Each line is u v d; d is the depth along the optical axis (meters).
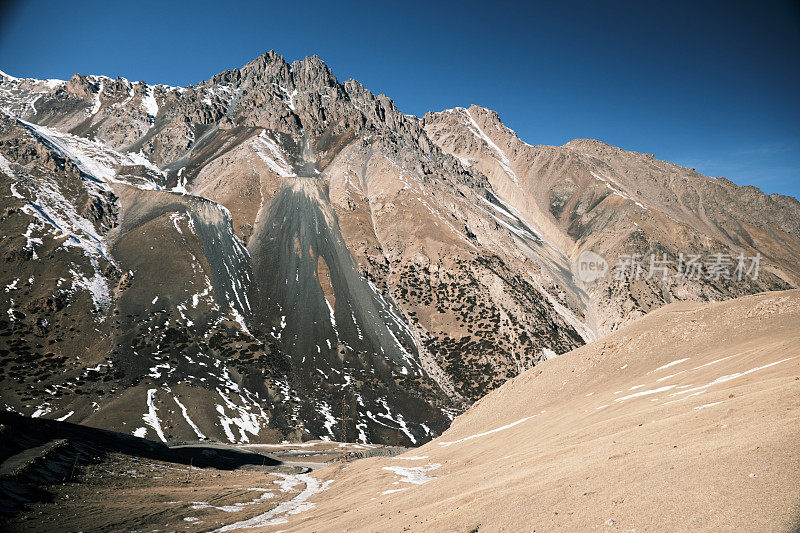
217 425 151.75
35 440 68.38
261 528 44.91
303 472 98.94
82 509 46.84
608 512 18.91
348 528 35.16
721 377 38.94
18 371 160.00
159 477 71.19
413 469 59.31
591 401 54.81
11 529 38.50
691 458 20.78
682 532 15.33
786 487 15.19
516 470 33.81
